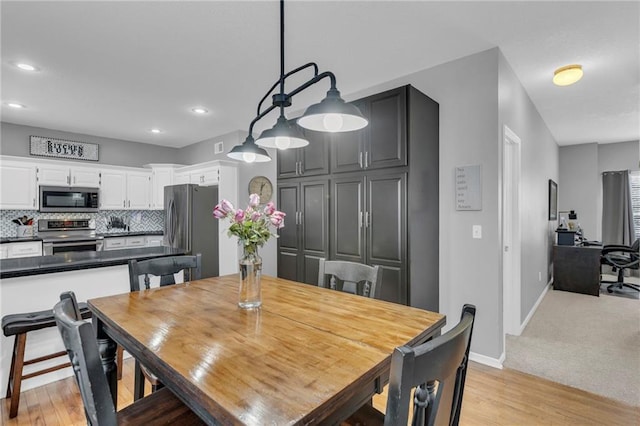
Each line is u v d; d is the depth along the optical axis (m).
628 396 2.16
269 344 1.12
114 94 3.51
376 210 2.64
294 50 2.61
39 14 2.10
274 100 1.62
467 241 2.68
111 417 0.85
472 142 2.66
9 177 4.32
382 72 3.01
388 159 2.56
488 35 2.41
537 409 2.02
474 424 1.88
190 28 2.29
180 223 4.69
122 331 1.26
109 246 5.10
